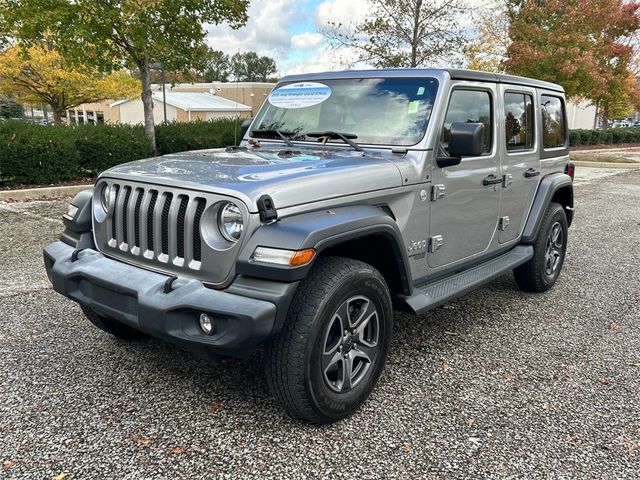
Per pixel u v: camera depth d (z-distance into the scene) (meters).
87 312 3.57
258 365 3.56
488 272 4.15
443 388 3.34
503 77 4.30
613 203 11.07
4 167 10.11
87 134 11.52
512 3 23.12
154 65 14.53
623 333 4.29
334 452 2.67
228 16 12.96
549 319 4.57
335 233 2.62
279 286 2.48
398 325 4.37
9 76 23.41
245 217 2.52
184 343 2.56
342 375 2.88
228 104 34.69
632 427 2.96
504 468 2.58
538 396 3.27
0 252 6.11
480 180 3.99
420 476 2.51
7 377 3.32
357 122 3.73
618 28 22.84
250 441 2.74
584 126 39.78
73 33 11.35
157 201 2.80
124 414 2.95
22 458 2.56
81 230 3.29
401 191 3.24
